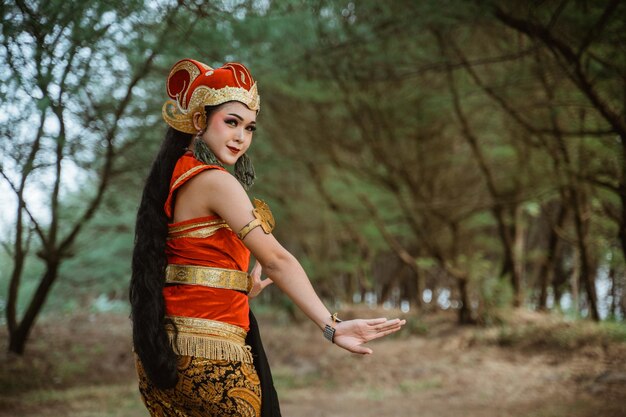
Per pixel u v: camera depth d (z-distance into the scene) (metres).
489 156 14.04
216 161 2.26
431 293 21.22
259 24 7.55
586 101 8.55
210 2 5.59
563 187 11.30
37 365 10.59
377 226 16.22
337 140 14.55
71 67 5.02
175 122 2.26
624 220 10.11
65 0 4.42
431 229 15.09
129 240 17.83
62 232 14.31
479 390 9.14
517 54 7.73
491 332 13.27
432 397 8.96
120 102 7.24
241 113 2.24
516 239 14.91
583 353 10.63
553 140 10.54
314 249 19.23
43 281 10.64
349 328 2.11
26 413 7.67
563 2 6.64
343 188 16.27
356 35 8.53
